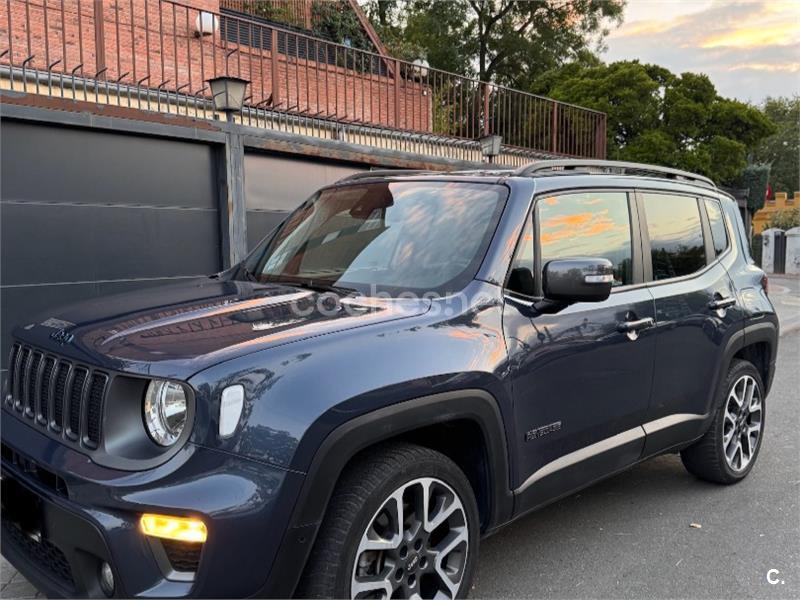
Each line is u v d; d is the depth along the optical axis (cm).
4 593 291
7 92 629
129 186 740
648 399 361
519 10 2972
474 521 272
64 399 235
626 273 361
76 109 678
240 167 820
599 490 446
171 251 783
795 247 2791
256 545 203
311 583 221
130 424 219
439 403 248
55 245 685
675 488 450
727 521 397
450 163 1108
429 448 271
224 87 785
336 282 314
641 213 382
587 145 1526
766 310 460
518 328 289
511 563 343
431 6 2886
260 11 1312
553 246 323
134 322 256
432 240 314
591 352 320
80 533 210
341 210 369
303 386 218
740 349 438
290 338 232
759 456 517
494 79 3111
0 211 643
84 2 954
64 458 223
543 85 2586
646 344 354
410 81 1347
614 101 2192
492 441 271
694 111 2133
